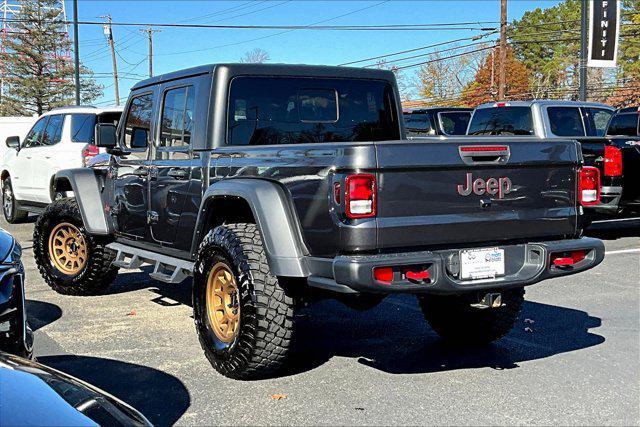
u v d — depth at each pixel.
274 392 4.74
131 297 7.62
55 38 71.19
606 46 18.28
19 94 70.25
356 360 5.46
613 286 8.22
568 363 5.38
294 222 4.63
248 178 5.03
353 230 4.21
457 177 4.50
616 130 11.71
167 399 4.60
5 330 3.82
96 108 12.59
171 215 6.03
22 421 2.38
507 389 4.80
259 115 5.83
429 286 4.36
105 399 2.79
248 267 4.70
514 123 12.14
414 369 5.25
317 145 4.47
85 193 7.23
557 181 4.93
